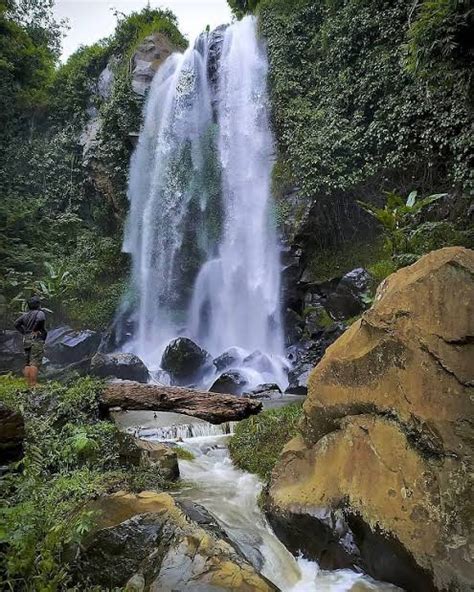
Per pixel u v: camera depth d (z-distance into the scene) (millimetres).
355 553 3674
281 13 16875
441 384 3545
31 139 21859
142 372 11414
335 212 13742
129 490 4324
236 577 3084
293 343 13344
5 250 17266
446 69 8742
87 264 18250
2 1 22516
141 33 22172
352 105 13602
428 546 3170
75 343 14297
